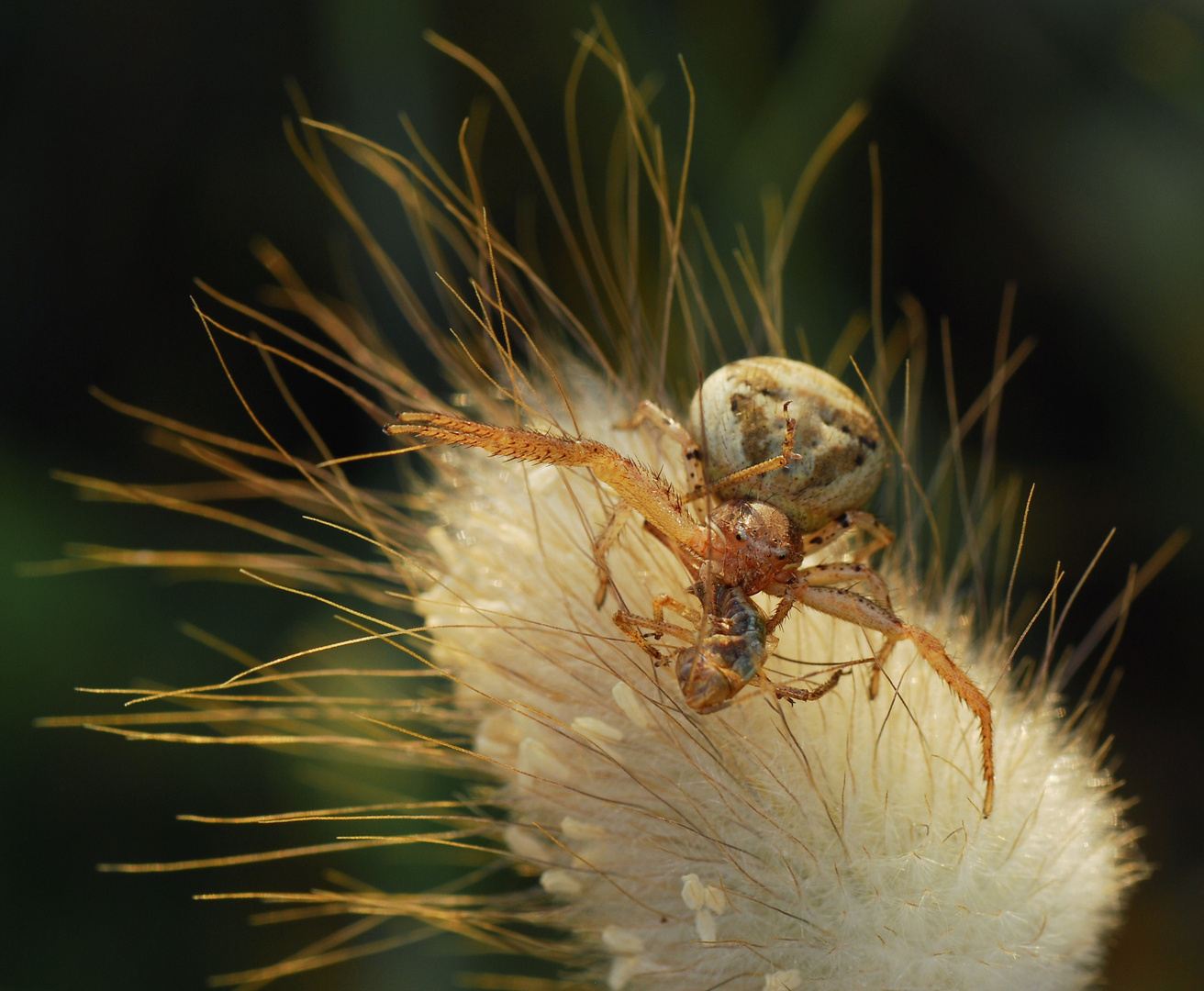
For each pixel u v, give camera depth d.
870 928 0.09
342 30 0.12
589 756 0.09
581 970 0.10
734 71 0.12
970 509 0.11
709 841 0.09
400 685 0.11
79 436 0.12
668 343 0.11
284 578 0.11
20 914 0.11
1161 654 0.12
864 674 0.09
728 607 0.09
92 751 0.11
